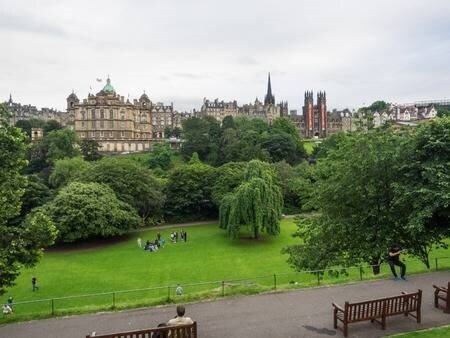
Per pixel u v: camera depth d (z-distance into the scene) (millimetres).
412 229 25172
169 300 21297
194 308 20266
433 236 28016
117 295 39125
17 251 24484
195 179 85375
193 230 74562
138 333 14273
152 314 19812
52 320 19406
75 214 61219
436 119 29109
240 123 190500
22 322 19250
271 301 20906
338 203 32156
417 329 17125
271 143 131500
